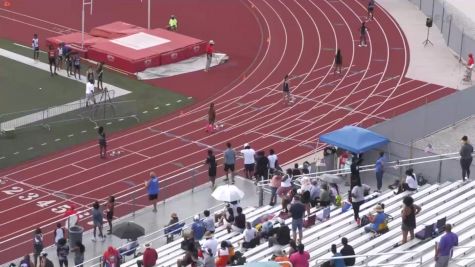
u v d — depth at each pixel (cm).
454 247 3531
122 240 4931
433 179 5059
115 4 9481
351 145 5188
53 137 6462
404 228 3972
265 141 6412
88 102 6856
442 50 8244
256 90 7350
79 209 5453
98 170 5991
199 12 9275
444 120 5962
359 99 7144
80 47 7912
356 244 4156
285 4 9531
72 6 9388
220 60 7906
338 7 9456
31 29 8731
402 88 7369
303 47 8325
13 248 4962
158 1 9612
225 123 6725
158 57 7719
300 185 5106
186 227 4806
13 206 5503
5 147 6294
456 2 9112
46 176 5894
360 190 4441
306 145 6334
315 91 7300
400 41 8481
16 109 6862
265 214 4812
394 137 5572
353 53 8156
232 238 4562
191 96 7244
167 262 4309
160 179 5853
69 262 4712
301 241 4244
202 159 6162
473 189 4606
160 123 6731
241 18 9125
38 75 7588
